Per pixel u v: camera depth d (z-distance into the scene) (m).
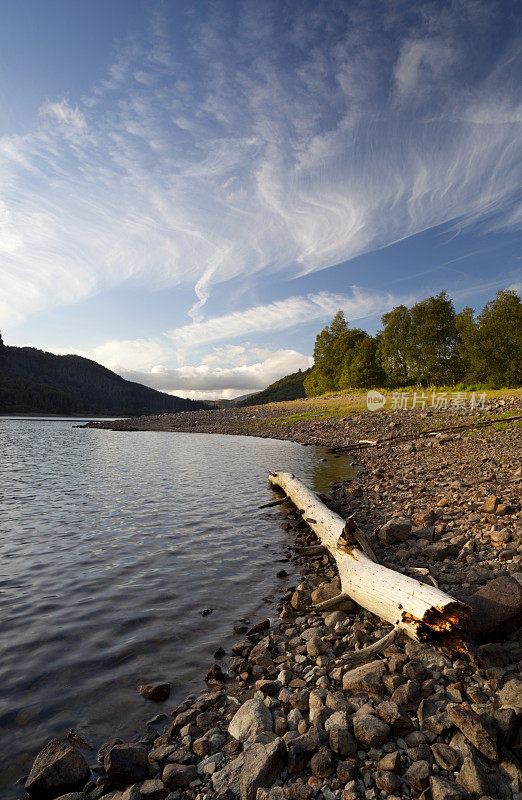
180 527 10.75
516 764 3.38
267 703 4.38
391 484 14.99
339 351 98.31
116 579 7.54
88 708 4.35
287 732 3.92
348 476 17.81
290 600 6.86
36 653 5.25
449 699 4.20
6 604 6.55
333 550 7.94
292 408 68.94
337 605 6.42
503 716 3.71
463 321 66.75
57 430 65.25
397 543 8.95
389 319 77.88
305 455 26.31
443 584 6.76
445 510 10.88
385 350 77.69
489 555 7.64
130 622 6.05
